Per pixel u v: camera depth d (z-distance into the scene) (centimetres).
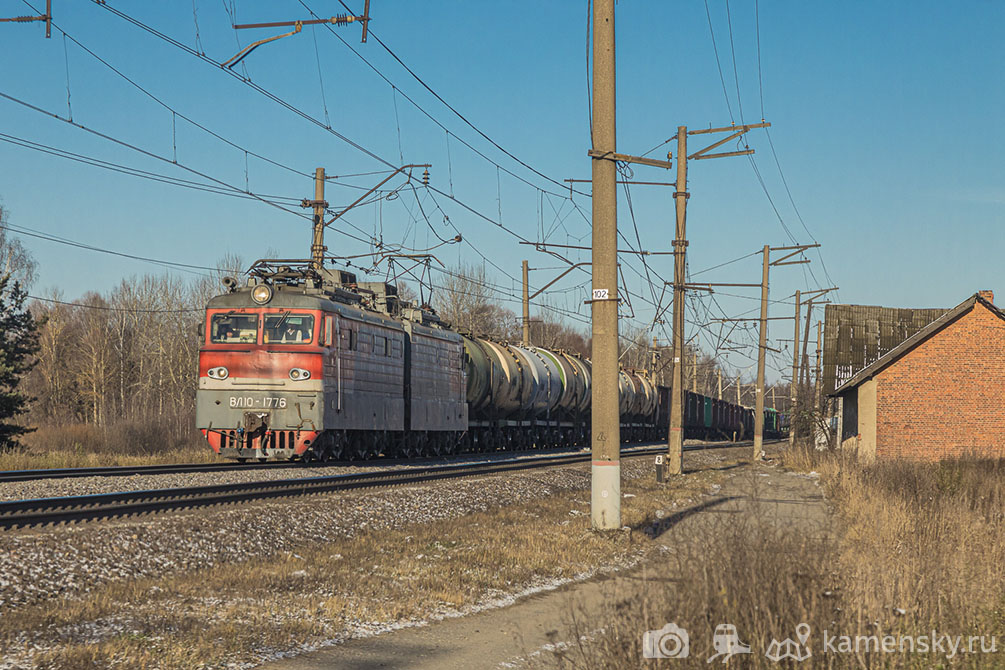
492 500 2212
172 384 6956
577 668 823
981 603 982
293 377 2336
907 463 3012
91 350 7356
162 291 7838
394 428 2888
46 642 841
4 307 3956
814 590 814
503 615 1127
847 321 4731
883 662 777
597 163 1808
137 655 812
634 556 1584
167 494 1633
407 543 1557
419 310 3216
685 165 3288
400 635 995
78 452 3628
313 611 1034
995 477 2556
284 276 2512
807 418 5225
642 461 3969
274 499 1716
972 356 3756
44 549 1123
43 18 1686
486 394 3844
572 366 4994
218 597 1072
